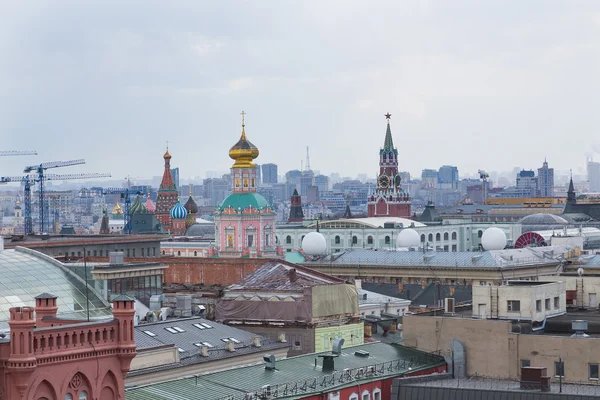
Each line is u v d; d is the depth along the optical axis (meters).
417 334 158.62
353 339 192.00
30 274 175.62
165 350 148.88
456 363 149.88
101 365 112.56
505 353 148.12
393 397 134.88
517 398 128.75
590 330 155.38
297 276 197.88
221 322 191.38
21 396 105.44
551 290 168.75
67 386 109.31
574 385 140.12
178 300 194.75
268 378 142.38
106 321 114.06
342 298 192.75
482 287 167.00
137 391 130.88
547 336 146.38
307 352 184.62
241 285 197.25
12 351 105.19
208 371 152.88
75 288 178.88
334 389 140.75
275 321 187.88
